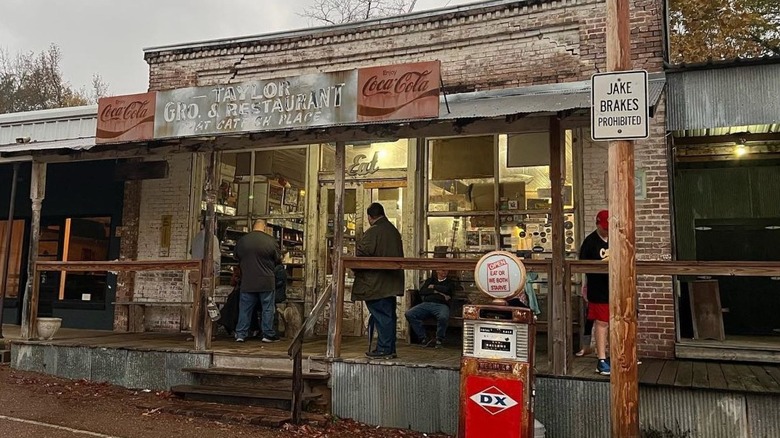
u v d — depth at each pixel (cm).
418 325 802
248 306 841
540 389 590
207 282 755
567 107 599
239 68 1068
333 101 655
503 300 489
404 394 635
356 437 596
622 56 458
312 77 668
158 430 585
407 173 946
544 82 878
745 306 921
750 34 1473
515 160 898
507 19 906
